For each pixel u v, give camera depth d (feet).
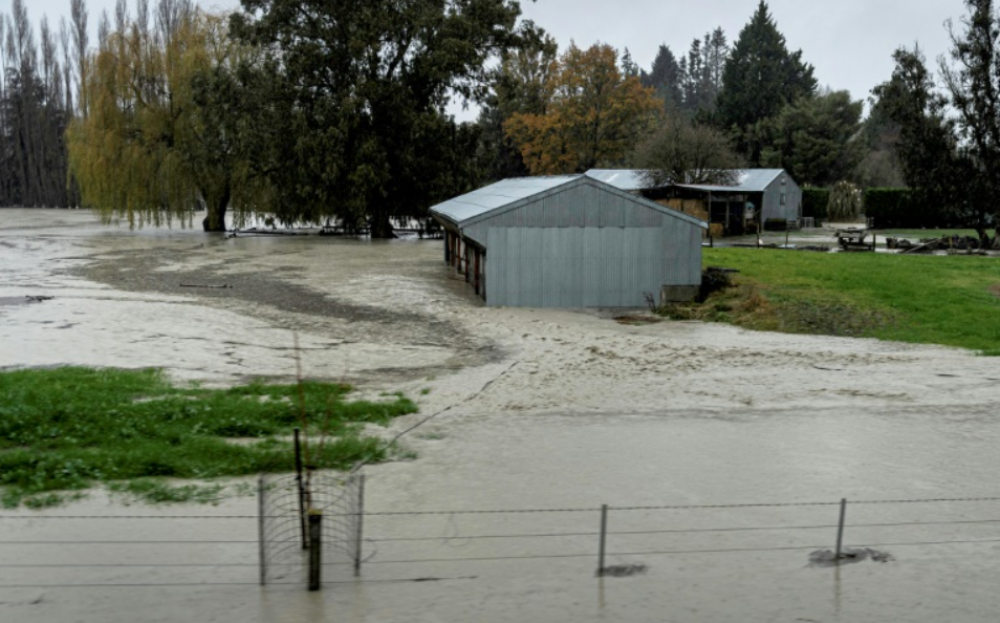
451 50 197.16
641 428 51.29
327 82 206.28
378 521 35.76
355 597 28.81
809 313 93.04
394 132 204.13
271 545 32.60
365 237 219.00
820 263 129.49
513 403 57.57
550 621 27.35
